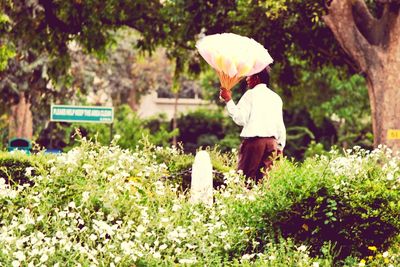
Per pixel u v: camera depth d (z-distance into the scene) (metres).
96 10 26.12
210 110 47.44
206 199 11.37
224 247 9.73
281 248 9.46
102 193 10.27
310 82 41.16
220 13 24.59
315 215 9.89
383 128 20.91
